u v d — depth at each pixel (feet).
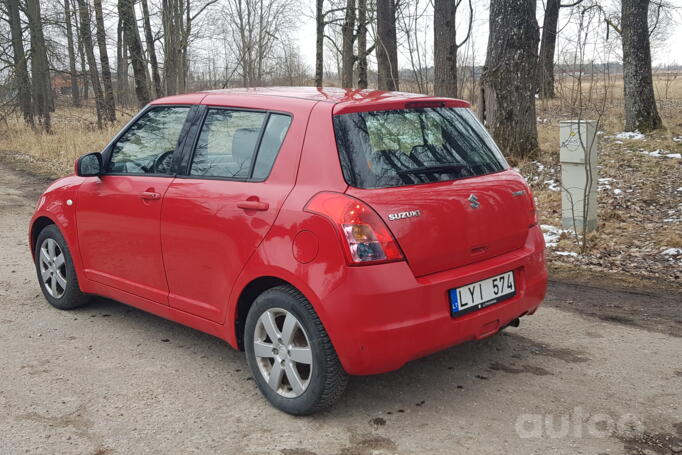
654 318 16.60
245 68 112.37
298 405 11.17
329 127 11.07
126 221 14.46
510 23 39.93
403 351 10.31
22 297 18.66
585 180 24.36
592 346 14.69
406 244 10.41
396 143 11.23
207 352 14.48
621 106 61.93
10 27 92.53
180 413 11.55
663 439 10.48
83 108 141.28
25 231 28.73
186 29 86.38
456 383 12.71
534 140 41.24
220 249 12.19
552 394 12.19
